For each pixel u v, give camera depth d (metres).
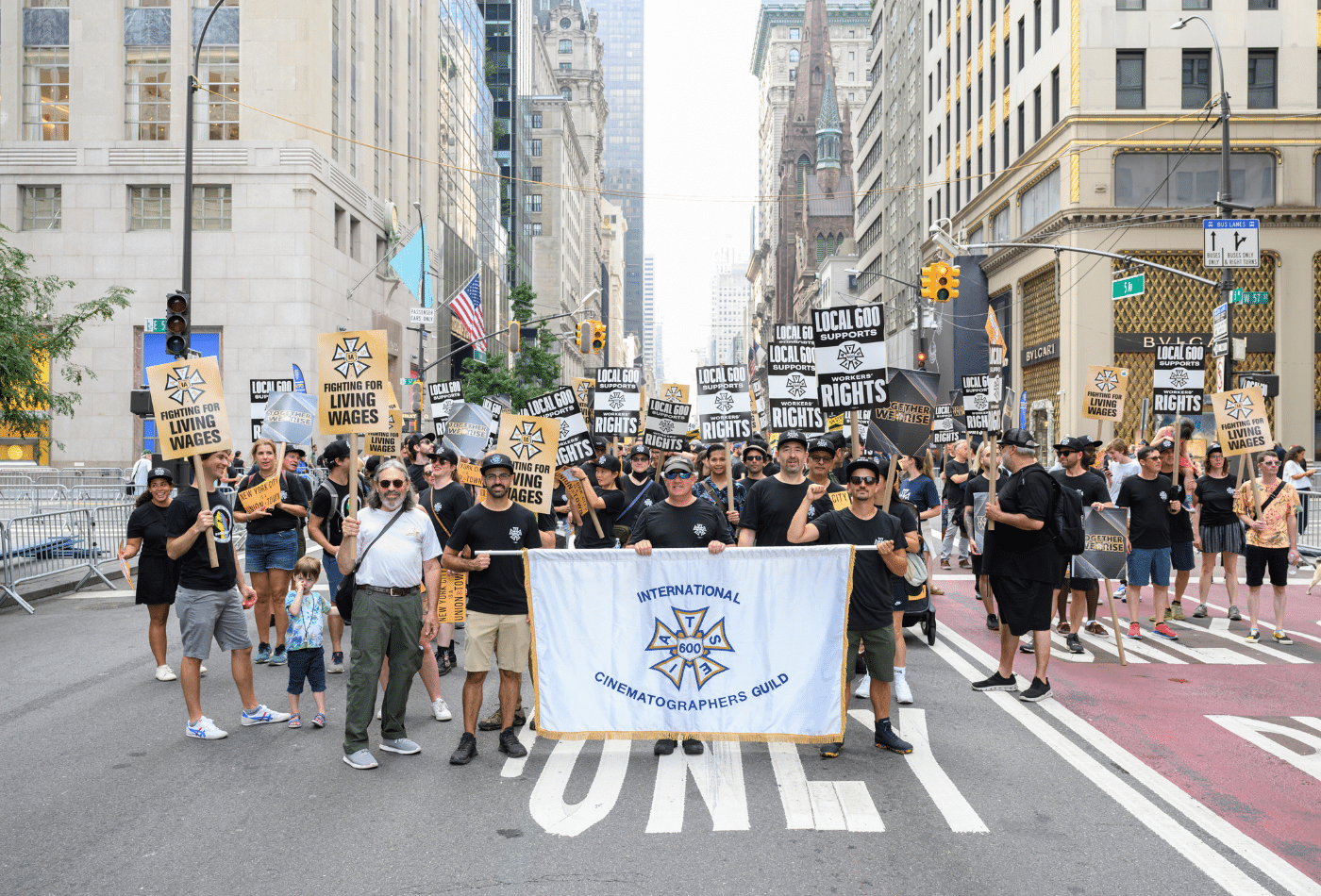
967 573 16.00
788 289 157.62
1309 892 4.57
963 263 45.28
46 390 15.48
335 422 7.27
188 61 36.59
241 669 7.46
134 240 36.16
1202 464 15.53
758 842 5.16
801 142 157.50
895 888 4.62
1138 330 33.00
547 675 6.79
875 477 6.87
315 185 36.62
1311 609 12.89
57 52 36.69
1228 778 6.20
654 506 7.19
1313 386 32.25
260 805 5.75
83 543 15.58
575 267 127.38
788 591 6.74
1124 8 33.22
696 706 6.73
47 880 4.75
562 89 145.00
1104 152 33.25
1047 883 4.66
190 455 7.44
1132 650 10.27
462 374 58.84
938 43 52.84
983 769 6.38
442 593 9.12
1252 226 20.00
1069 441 11.03
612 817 5.54
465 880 4.71
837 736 6.60
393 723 6.77
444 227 56.66
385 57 45.41
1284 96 32.78
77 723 7.55
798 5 194.75
